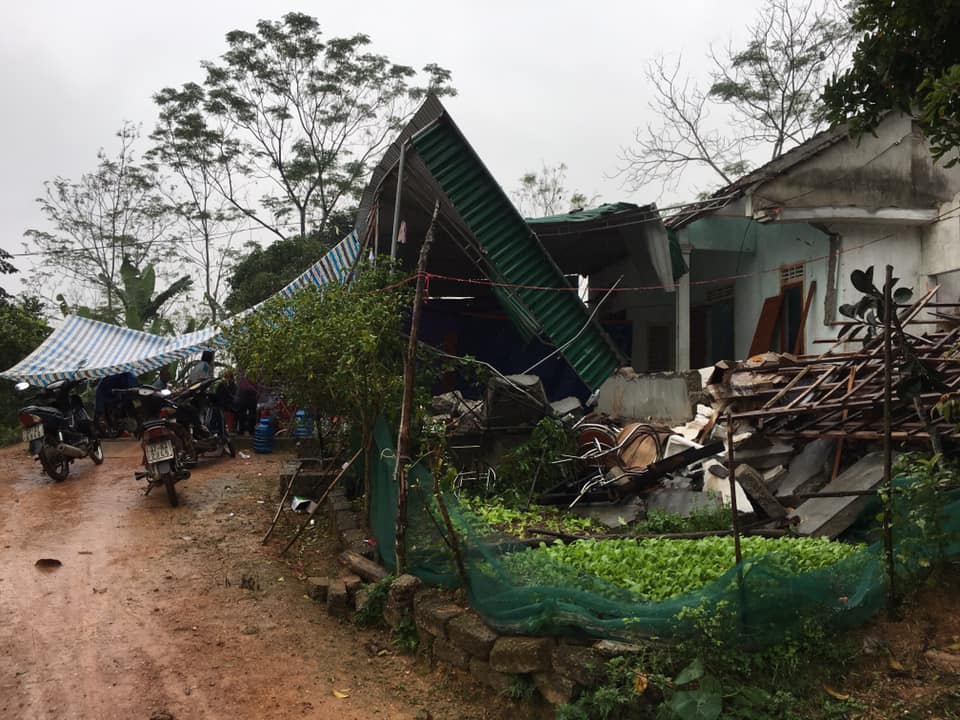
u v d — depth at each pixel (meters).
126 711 4.24
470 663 4.57
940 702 3.81
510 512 7.59
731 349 15.08
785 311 13.48
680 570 5.07
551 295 10.37
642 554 5.45
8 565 6.61
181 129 30.31
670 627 4.03
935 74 5.82
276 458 12.52
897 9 5.70
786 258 13.56
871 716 3.76
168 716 4.20
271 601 5.93
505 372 15.75
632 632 4.10
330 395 6.93
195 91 30.33
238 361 7.50
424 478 5.42
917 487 4.69
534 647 4.20
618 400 11.19
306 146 31.31
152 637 5.20
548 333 10.42
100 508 8.70
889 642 4.30
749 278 14.52
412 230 12.71
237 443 13.77
